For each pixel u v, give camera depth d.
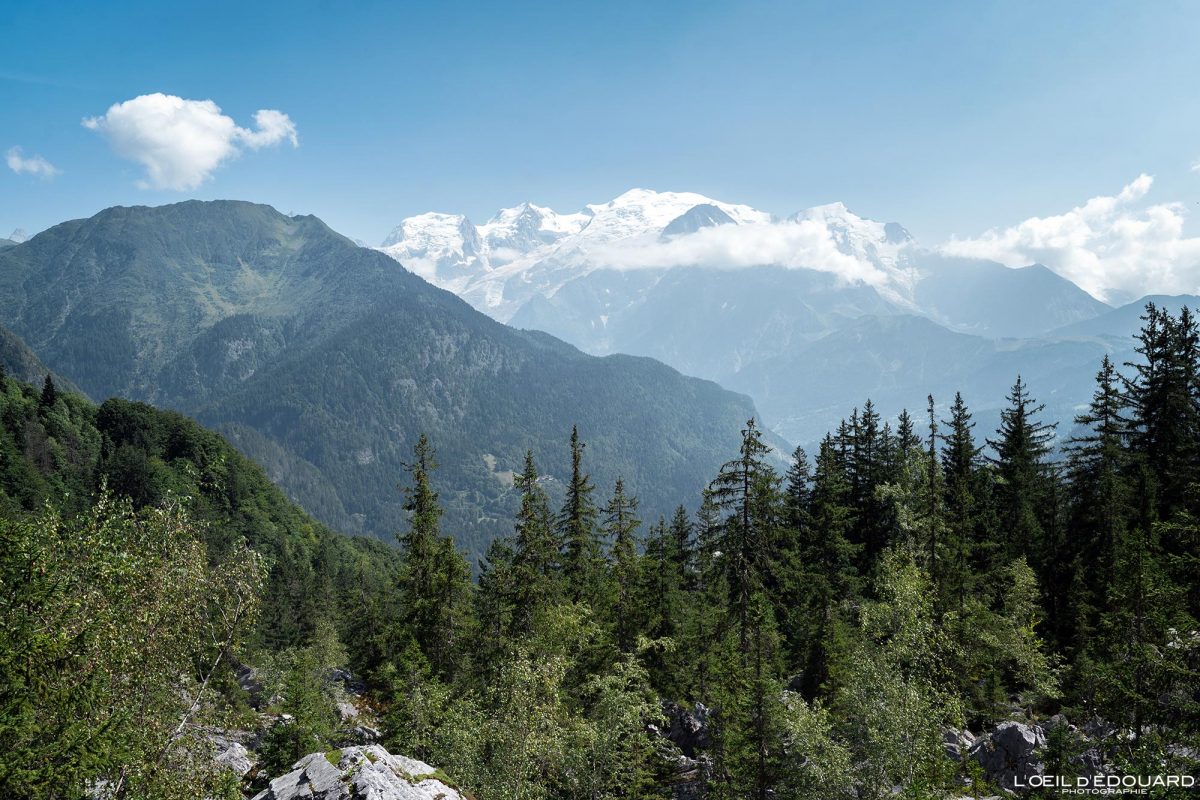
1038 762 28.19
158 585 18.17
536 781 26.88
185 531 19.48
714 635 35.47
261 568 20.58
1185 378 42.56
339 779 17.91
